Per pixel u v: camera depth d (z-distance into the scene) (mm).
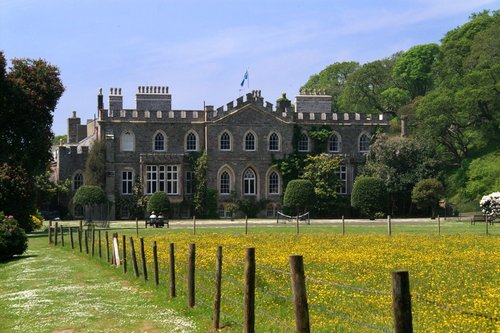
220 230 60188
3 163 62250
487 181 91125
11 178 61281
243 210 93812
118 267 32344
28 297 24844
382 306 19500
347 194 95250
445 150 107438
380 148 91438
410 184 89125
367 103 130375
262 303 20500
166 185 92062
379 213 86000
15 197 61094
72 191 95562
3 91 65188
